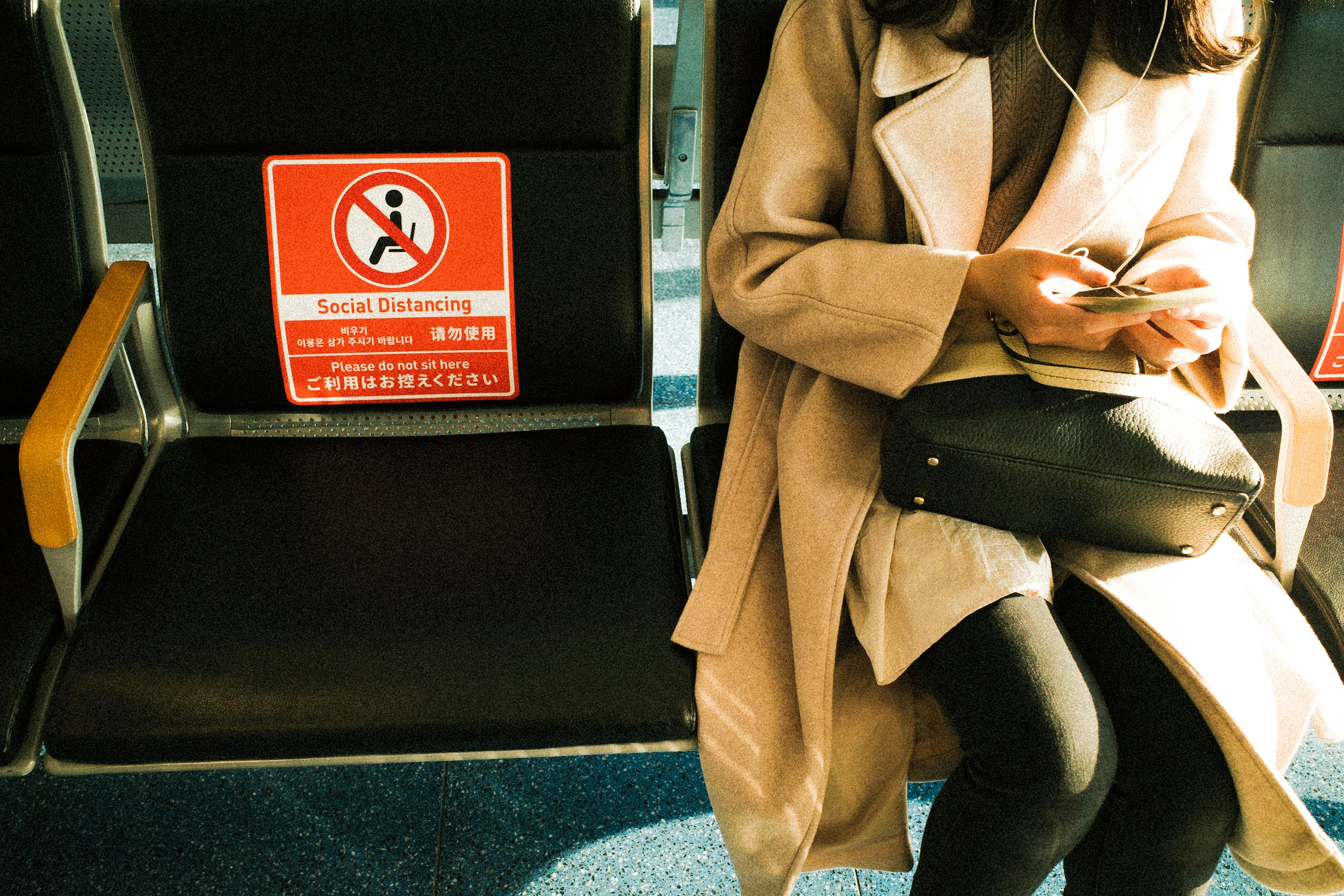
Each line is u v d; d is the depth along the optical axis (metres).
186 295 1.30
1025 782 0.88
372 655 1.05
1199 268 0.97
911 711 1.09
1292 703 1.03
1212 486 0.92
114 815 1.45
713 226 1.28
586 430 1.43
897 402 1.01
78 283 1.30
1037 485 0.93
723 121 1.25
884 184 1.06
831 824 1.12
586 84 1.23
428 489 1.29
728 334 1.36
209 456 1.34
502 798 1.49
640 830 1.46
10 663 1.04
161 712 1.00
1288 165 1.39
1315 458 1.09
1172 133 1.03
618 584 1.14
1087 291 0.89
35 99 1.21
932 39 0.99
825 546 1.04
